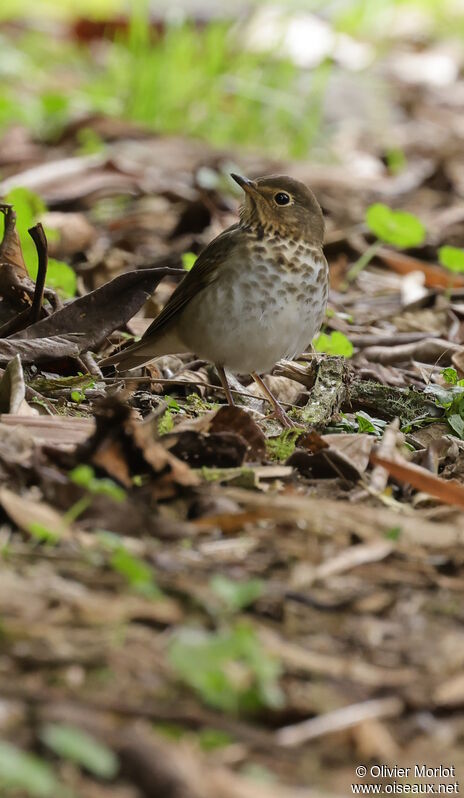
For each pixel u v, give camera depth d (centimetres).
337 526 779
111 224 1741
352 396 1112
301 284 1102
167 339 1161
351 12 2916
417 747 586
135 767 536
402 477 851
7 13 3059
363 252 1719
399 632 670
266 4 2872
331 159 2288
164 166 2017
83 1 3231
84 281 1512
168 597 675
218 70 2383
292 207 1101
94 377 1055
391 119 2525
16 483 777
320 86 2384
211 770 548
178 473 794
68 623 643
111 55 2609
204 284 1108
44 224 1577
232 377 1218
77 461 794
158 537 749
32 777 511
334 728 586
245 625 657
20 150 2034
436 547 772
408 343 1359
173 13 2536
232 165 2050
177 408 1037
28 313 1089
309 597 692
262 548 747
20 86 2420
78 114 2194
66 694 585
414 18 3341
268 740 577
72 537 731
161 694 595
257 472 857
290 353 1134
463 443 1024
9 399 916
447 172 2109
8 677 594
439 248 1766
